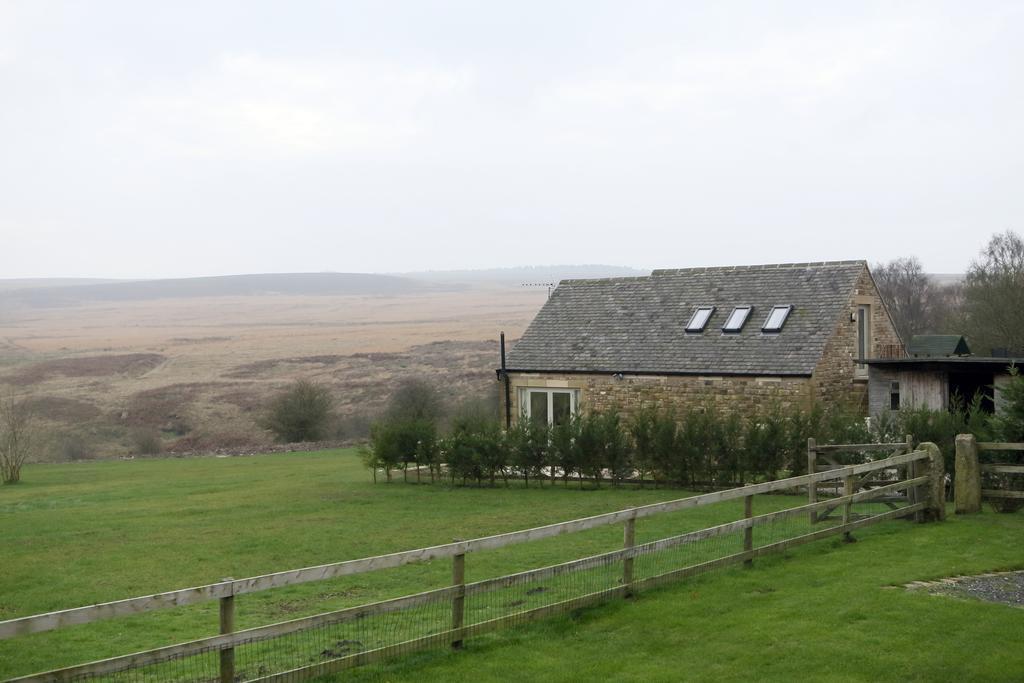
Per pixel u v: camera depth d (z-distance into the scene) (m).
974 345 41.75
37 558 16.27
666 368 28.38
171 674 9.27
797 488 21.56
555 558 14.53
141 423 65.56
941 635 9.82
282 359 95.88
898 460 15.48
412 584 13.15
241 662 9.62
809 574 12.41
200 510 22.14
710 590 11.78
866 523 14.97
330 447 44.81
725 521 17.36
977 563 12.83
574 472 25.27
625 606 11.16
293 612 11.83
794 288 29.25
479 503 21.75
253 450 44.09
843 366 27.59
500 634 10.23
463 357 94.38
